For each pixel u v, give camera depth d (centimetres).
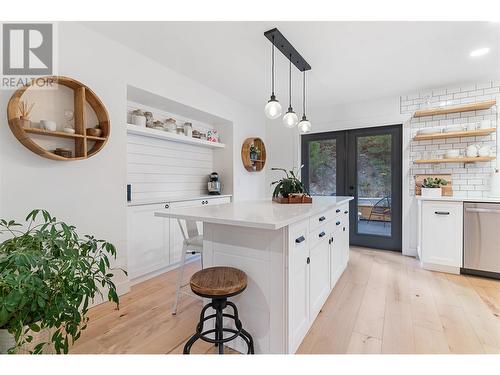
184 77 315
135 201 271
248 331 157
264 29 215
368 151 405
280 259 146
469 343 166
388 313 205
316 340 169
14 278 102
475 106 302
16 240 128
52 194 196
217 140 409
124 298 235
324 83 331
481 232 273
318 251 201
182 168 373
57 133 190
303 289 169
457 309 210
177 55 264
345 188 423
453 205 288
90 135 214
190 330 184
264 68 292
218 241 167
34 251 113
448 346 163
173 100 299
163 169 344
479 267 275
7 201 174
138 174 312
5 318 100
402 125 373
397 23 204
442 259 295
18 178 179
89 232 218
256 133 471
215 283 133
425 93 353
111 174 235
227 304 142
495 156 308
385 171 392
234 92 374
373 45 236
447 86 338
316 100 398
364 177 408
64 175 203
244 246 158
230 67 290
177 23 210
